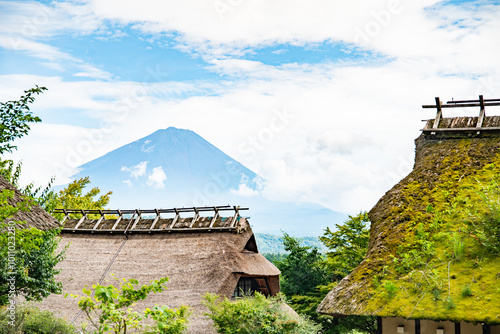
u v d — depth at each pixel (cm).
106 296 901
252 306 1686
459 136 1364
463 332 941
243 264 2094
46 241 1600
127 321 945
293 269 3166
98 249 2280
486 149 1287
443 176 1269
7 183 1560
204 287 1962
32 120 1862
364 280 1063
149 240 2278
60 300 1972
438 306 909
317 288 2986
